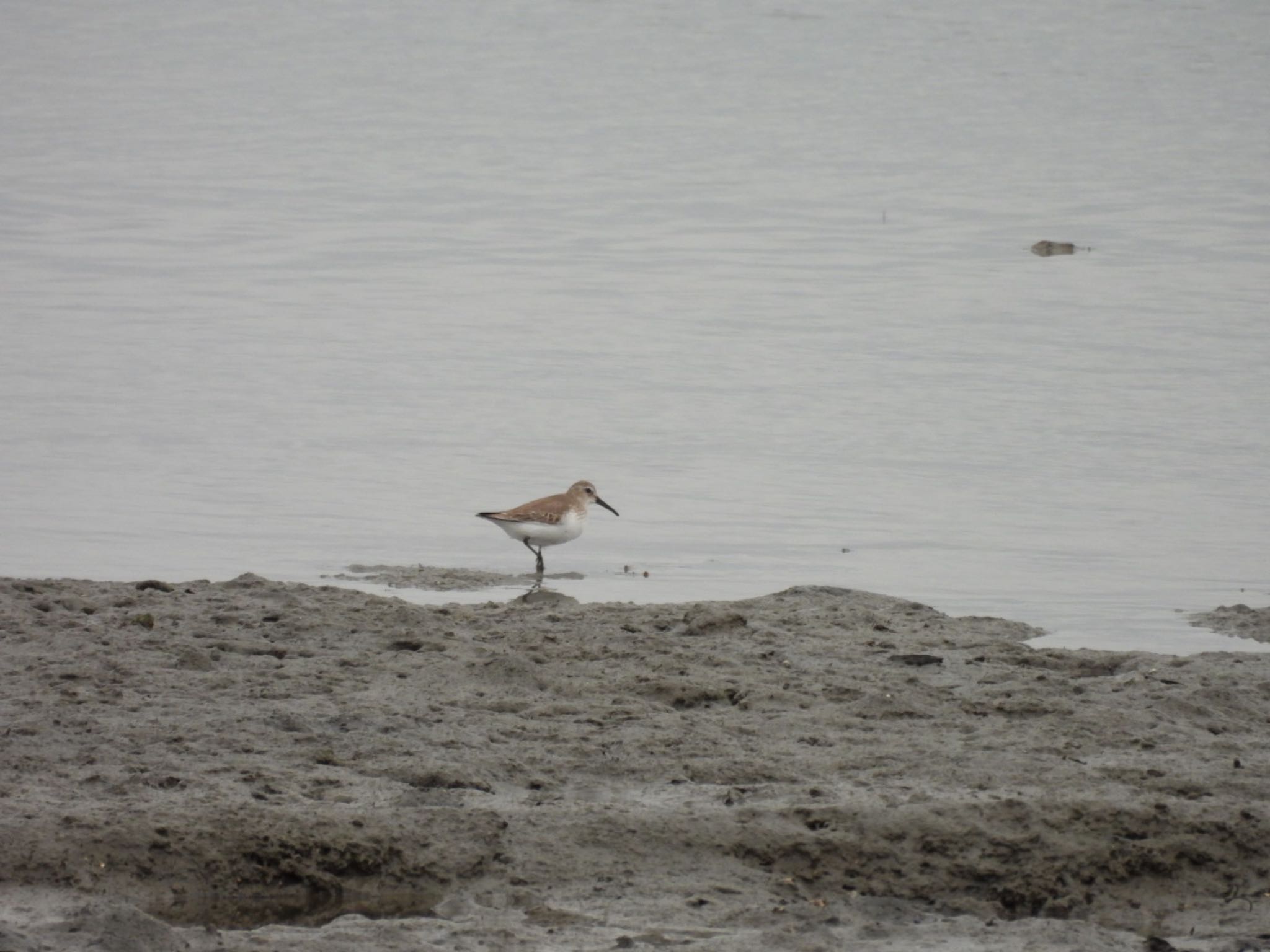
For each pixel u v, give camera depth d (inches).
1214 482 789.2
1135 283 1310.3
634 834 342.6
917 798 356.5
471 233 1561.3
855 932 316.5
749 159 2053.4
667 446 852.6
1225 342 1102.4
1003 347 1091.3
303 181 1875.0
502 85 2795.3
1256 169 1956.2
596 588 607.5
